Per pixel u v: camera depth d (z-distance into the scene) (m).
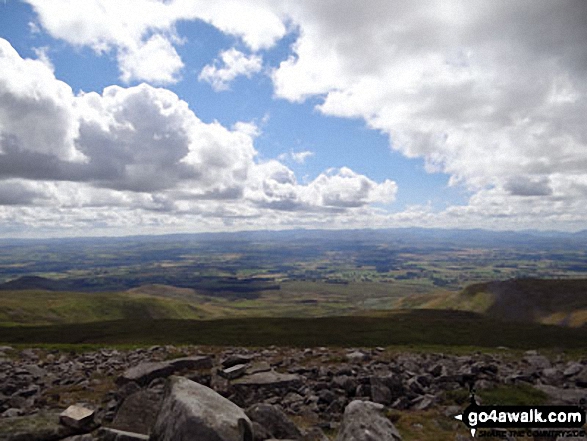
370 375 25.36
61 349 47.81
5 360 36.50
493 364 30.11
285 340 70.50
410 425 17.84
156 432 11.60
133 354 41.38
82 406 15.59
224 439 10.20
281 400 22.31
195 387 12.65
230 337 75.94
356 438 11.52
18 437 13.17
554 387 23.45
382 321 105.06
